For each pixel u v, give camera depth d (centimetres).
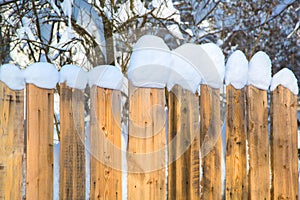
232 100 342
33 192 282
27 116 283
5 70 277
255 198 350
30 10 529
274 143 364
